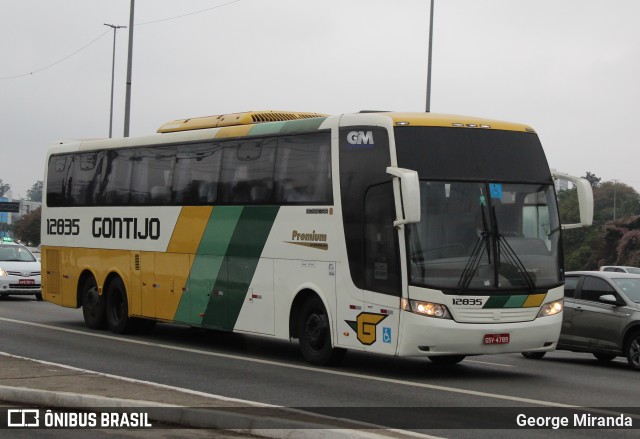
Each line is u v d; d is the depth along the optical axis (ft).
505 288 46.93
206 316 59.00
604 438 32.48
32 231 360.07
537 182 49.44
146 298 64.69
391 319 46.52
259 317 54.90
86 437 31.89
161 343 62.90
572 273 62.23
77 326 73.61
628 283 59.31
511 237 47.83
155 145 64.59
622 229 263.70
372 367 52.11
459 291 46.06
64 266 73.82
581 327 59.88
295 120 53.78
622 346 57.41
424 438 29.58
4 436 32.27
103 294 69.41
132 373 47.37
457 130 48.52
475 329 46.09
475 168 48.08
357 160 48.98
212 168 59.21
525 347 47.42
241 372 48.37
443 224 46.70
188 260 60.59
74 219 72.74
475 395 41.91
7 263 99.76
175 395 37.32
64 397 36.68
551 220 49.42
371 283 47.70
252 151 56.13
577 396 42.60
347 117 49.98
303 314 52.19
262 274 54.65
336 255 49.67
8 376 42.60
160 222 63.41
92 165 71.26
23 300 103.40
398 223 45.52
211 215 58.85
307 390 42.42
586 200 49.65
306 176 52.08
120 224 67.46
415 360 57.06
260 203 55.11
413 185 44.09
